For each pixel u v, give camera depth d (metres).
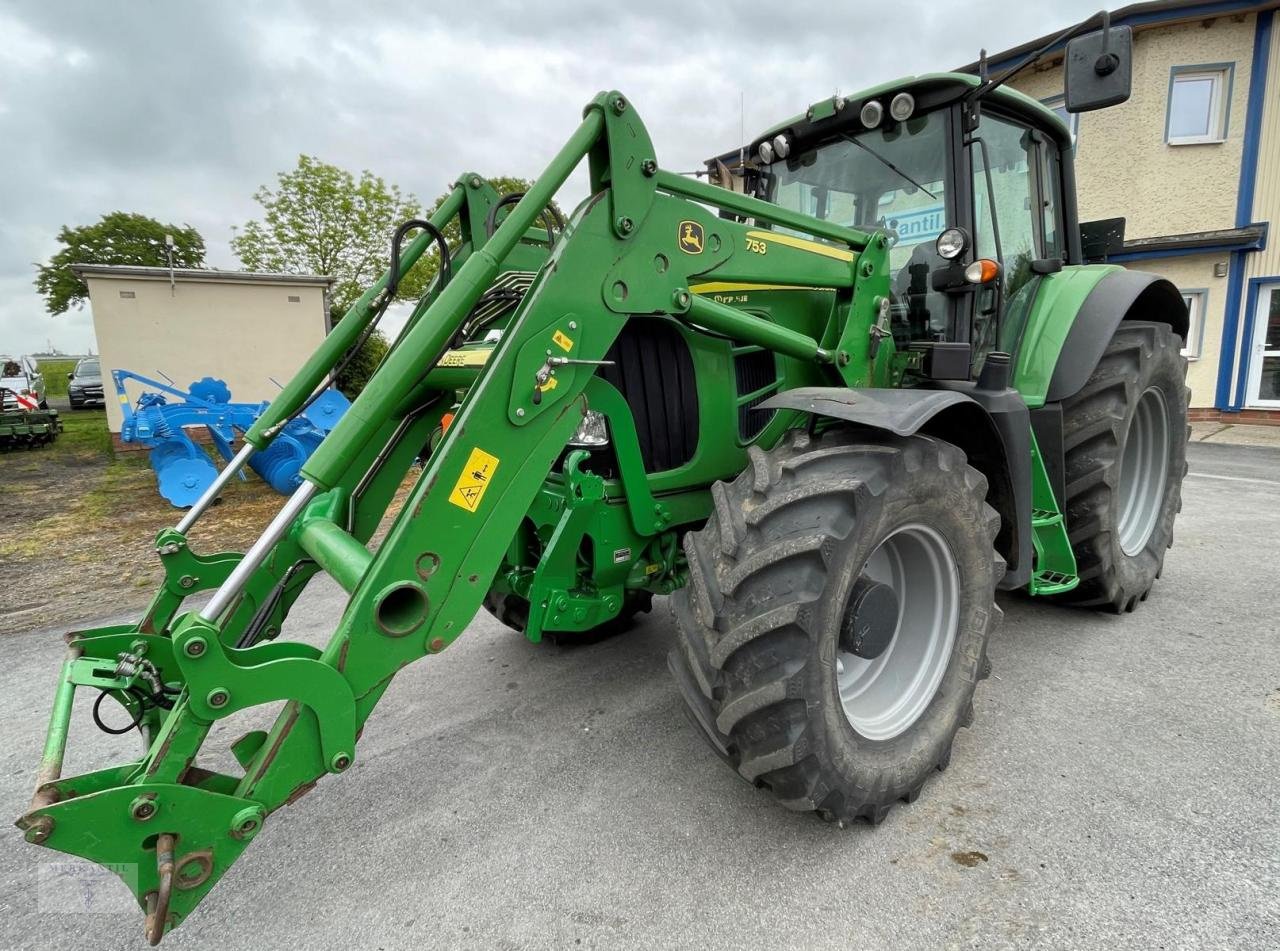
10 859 2.03
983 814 2.04
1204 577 3.95
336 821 2.12
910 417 1.86
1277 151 9.48
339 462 1.63
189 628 1.41
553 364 1.74
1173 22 9.55
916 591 2.23
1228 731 2.41
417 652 1.64
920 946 1.60
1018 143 3.19
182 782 1.53
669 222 1.91
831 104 2.84
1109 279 3.20
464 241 2.79
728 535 1.85
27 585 4.55
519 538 2.55
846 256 2.39
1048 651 3.08
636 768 2.35
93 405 22.03
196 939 1.71
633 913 1.73
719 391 2.51
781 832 2.01
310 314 13.60
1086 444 3.12
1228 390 10.15
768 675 1.73
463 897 1.80
